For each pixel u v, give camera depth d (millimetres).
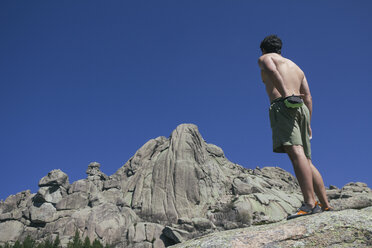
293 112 3527
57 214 82812
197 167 95625
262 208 81750
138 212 85875
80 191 89250
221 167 106250
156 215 83188
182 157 97875
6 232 77750
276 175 113625
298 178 3412
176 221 80938
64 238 70375
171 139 107500
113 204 83062
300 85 4055
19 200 94125
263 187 97000
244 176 100500
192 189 88938
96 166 106500
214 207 85188
